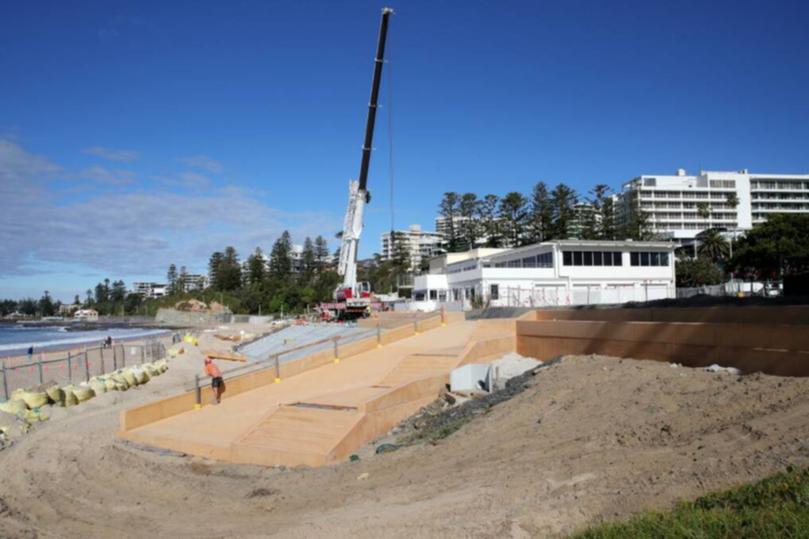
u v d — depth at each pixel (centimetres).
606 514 793
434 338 2989
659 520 695
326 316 5519
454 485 1081
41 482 1399
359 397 1970
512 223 11394
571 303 4528
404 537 837
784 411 1045
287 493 1302
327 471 1459
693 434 1071
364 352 2825
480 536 783
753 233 7275
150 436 1806
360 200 4894
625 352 2028
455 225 12112
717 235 9725
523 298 4616
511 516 835
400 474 1293
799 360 1427
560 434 1296
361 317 5159
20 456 1609
